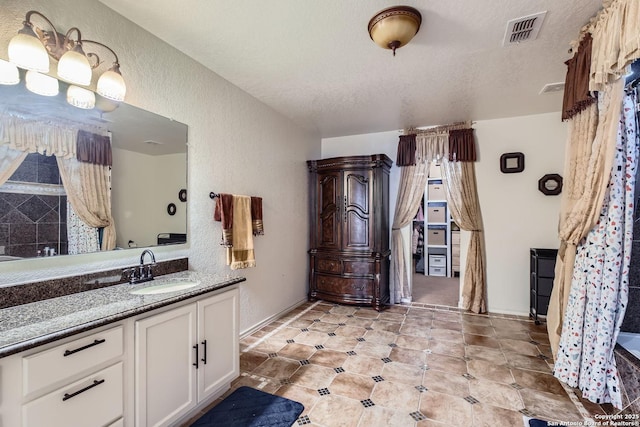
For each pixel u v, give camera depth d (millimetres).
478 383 2139
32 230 1438
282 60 2342
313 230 4227
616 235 1853
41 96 1460
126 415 1350
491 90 2889
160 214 2078
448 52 2207
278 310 3531
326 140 4723
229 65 2424
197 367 1720
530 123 3615
